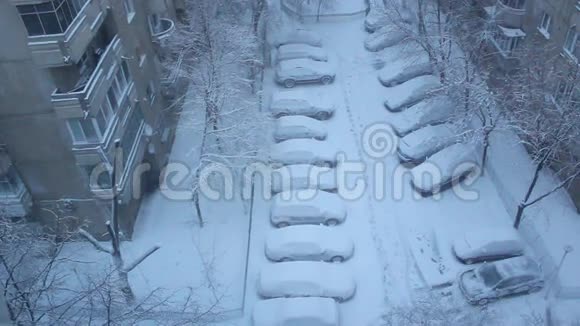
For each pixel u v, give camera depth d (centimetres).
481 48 2903
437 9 3222
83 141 1991
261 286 2147
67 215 2300
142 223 2481
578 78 2209
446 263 2275
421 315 1984
